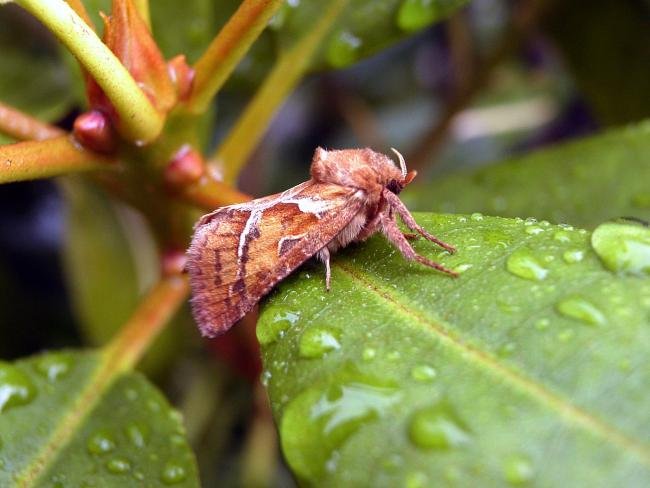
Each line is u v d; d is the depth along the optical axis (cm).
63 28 5
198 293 6
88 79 6
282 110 14
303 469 5
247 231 6
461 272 5
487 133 14
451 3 8
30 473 6
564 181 8
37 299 11
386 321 5
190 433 10
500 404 5
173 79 6
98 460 6
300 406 5
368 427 5
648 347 5
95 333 10
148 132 6
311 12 8
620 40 10
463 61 11
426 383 5
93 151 6
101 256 10
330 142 14
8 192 11
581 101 14
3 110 7
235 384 11
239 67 9
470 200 8
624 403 5
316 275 6
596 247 5
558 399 5
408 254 6
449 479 5
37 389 7
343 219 6
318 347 5
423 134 13
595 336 5
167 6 8
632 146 8
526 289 5
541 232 6
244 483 10
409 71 14
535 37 12
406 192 9
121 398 7
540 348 5
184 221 7
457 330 5
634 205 8
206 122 8
